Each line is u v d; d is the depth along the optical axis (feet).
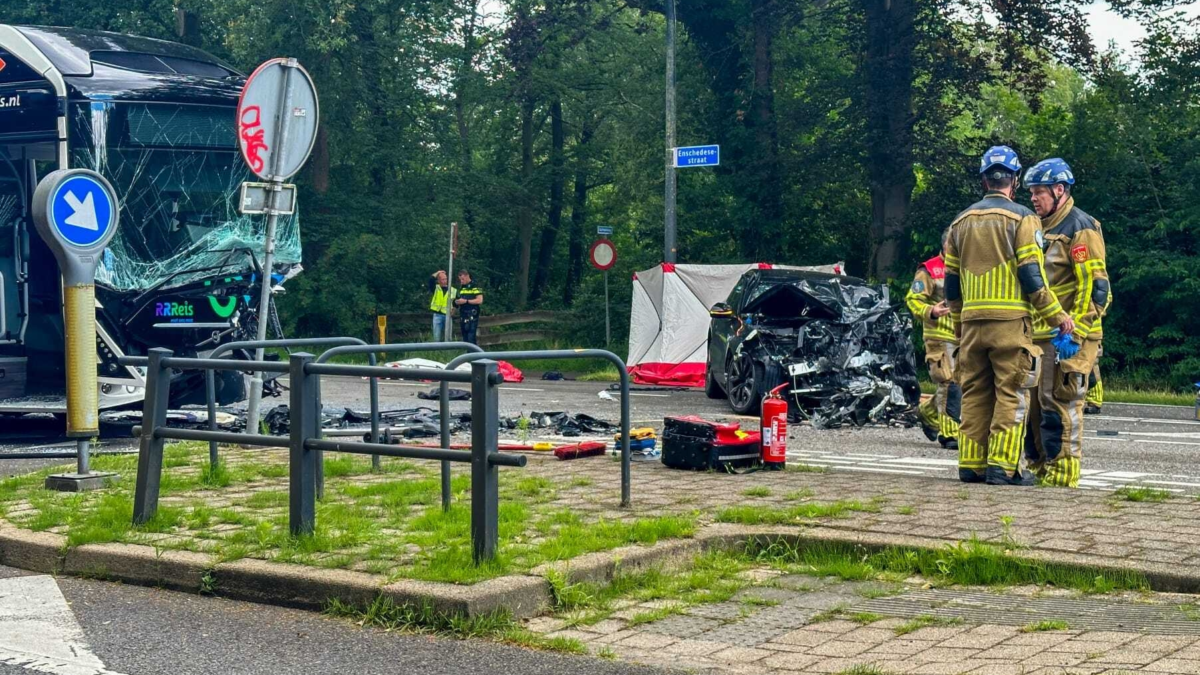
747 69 110.11
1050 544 21.58
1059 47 95.14
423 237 120.37
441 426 26.05
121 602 20.07
